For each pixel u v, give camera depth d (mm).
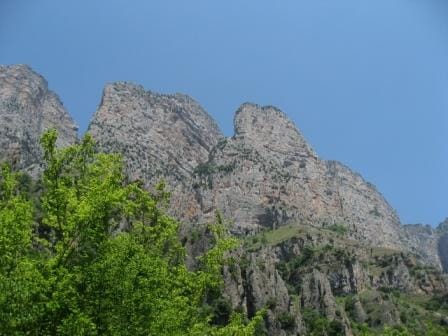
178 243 45406
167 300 36969
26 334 29625
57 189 35281
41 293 29891
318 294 179750
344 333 154750
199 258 44875
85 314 30078
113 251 33094
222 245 44781
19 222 31656
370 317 181875
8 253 30391
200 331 39000
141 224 43094
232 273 145500
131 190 42438
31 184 78625
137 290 32594
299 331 143375
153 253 40594
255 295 144875
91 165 39938
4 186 37562
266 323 138500
